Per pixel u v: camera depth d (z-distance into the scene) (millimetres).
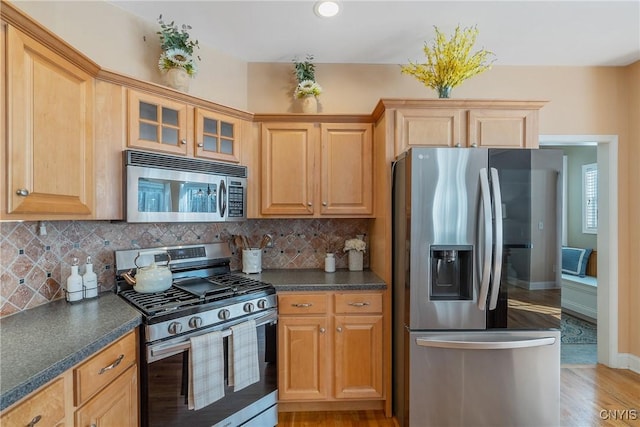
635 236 2564
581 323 3779
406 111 2039
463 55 2043
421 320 1733
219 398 1588
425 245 1723
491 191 1690
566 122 2602
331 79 2555
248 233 2570
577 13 1938
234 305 1695
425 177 1717
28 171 1141
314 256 2602
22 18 1086
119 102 1605
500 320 1713
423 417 1737
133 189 1606
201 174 1908
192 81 2219
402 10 1916
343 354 2004
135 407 1357
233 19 2016
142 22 1979
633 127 2572
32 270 1461
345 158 2279
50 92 1238
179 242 2166
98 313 1396
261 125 2266
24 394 822
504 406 1725
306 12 1947
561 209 1728
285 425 1955
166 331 1432
